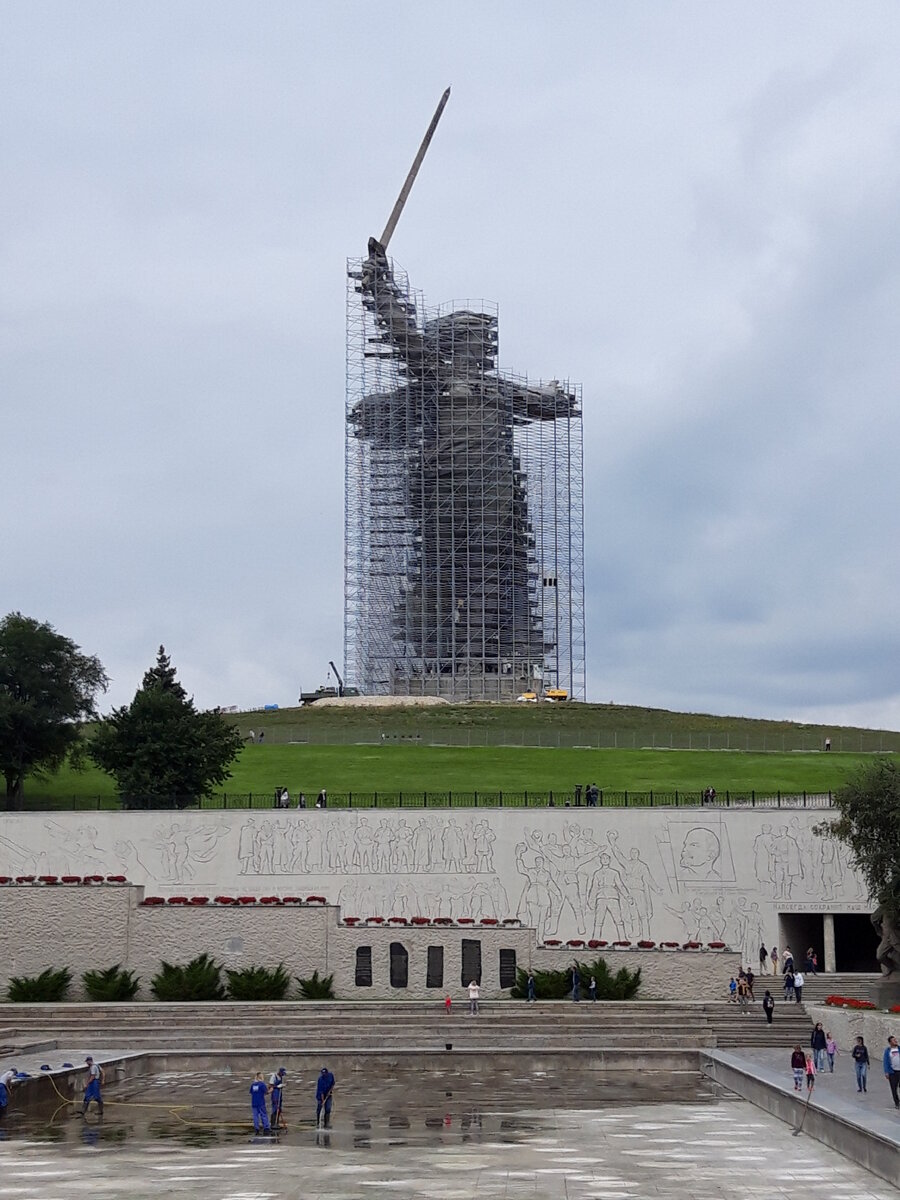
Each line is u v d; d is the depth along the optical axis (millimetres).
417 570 162250
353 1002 65125
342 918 77188
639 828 77438
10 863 78438
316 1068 53500
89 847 78500
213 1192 30984
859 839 64625
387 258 169125
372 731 124562
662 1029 58531
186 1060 53375
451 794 89875
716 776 99562
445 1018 60438
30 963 69125
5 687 94562
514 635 162625
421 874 77438
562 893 77000
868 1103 40000
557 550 168250
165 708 88750
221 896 76750
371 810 78250
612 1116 42562
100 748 88375
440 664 159625
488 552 164000
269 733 123500
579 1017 60344
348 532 162125
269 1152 36375
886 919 63969
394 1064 54031
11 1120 41938
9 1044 53812
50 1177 32875
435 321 169750
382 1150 36625
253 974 67438
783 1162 34875
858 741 124938
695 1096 47188
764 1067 48281
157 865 78312
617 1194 30797
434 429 166250
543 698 157125
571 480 169875
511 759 106938
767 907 76562
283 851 78125
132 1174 33250
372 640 161375
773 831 77125
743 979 66188
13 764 93188
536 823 77625
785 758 108562
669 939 76562
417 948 68688
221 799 90500
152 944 69188
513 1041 57312
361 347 166000
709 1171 33594
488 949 68625
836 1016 55688
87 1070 47688
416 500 163375
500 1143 37656
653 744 123125
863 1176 32969
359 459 163875
